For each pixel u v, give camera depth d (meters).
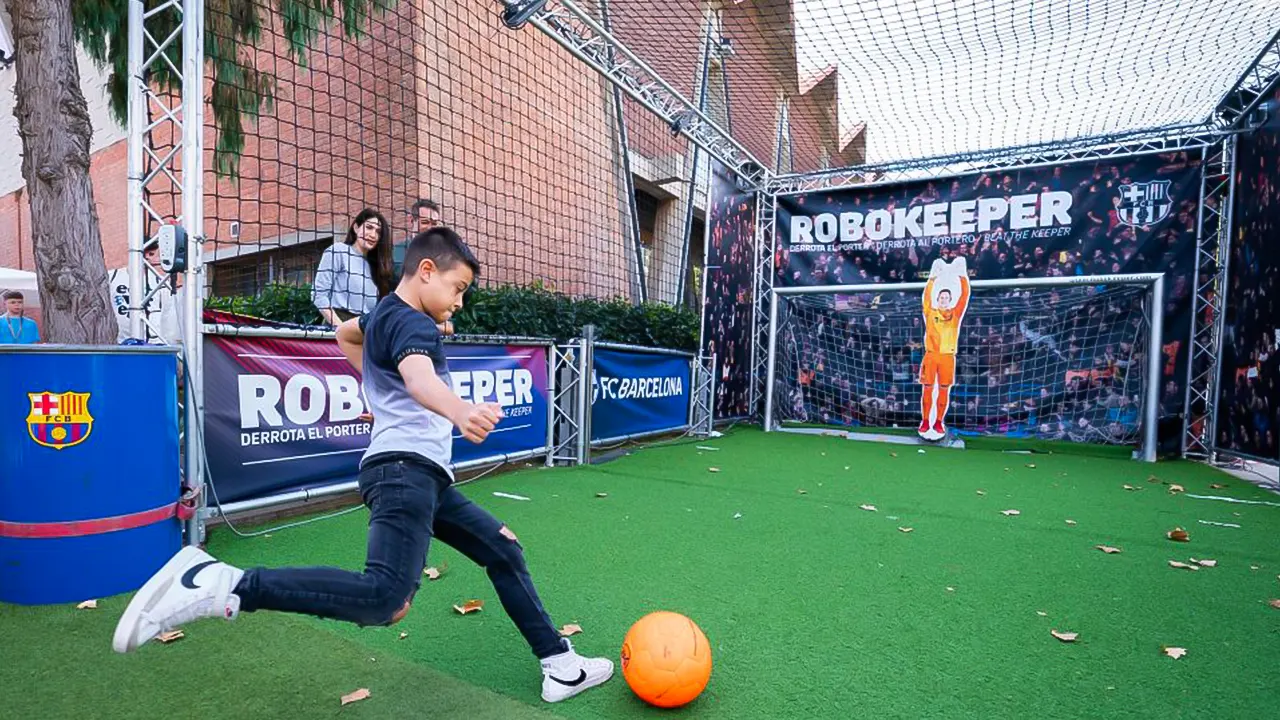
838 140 9.33
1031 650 2.39
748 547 3.57
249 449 3.79
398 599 1.67
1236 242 6.56
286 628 2.48
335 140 7.85
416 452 1.79
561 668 2.02
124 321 7.50
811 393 9.12
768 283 9.41
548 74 9.12
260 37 6.21
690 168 13.66
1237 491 5.27
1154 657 2.35
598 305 7.84
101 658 2.25
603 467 5.90
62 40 3.53
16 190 14.05
